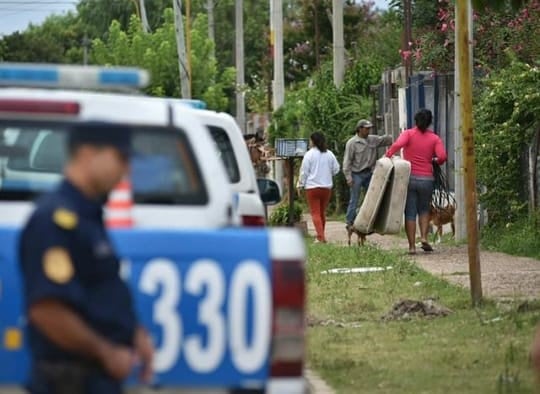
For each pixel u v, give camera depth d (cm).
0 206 1443
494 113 4050
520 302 2717
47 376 1049
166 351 1234
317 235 4466
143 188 1470
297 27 11131
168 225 1466
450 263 3572
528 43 4647
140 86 1480
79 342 1045
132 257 1228
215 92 10306
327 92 6456
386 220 3853
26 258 1054
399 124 5600
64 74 1445
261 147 5588
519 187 4019
